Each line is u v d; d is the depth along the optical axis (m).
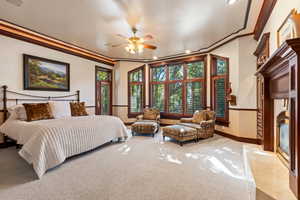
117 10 2.92
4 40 3.62
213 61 5.23
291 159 1.52
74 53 5.22
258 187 1.57
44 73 4.39
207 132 4.46
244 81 4.02
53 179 2.30
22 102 3.94
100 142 3.54
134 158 3.10
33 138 2.52
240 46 4.07
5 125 3.37
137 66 6.81
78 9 2.90
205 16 3.12
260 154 2.46
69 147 2.86
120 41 4.55
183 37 4.21
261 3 2.67
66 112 4.14
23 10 2.95
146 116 5.80
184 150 3.56
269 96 2.57
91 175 2.42
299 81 1.33
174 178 2.33
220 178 2.34
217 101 5.08
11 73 3.75
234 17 3.15
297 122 1.36
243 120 4.07
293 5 1.87
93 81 5.95
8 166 2.73
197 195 1.93
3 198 1.86
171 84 6.46
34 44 4.17
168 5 2.75
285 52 1.45
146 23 3.43
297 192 1.38
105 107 6.54
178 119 6.23
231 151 3.48
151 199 1.85
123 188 2.07
